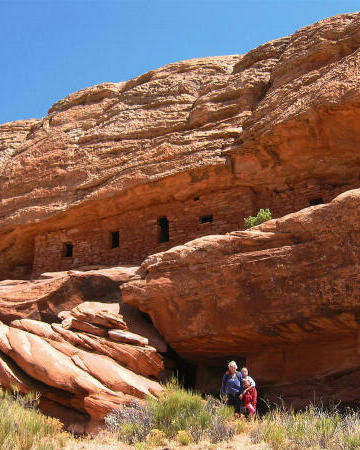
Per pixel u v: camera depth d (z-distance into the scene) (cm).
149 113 1684
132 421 718
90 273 1242
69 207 1584
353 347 888
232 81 1584
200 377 1071
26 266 1803
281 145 1294
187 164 1422
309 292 854
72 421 921
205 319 952
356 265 819
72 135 1788
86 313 1062
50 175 1709
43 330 1058
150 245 1479
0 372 977
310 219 880
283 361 954
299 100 1278
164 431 668
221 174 1380
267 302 891
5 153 2153
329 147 1245
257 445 599
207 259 970
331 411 786
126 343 997
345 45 1337
